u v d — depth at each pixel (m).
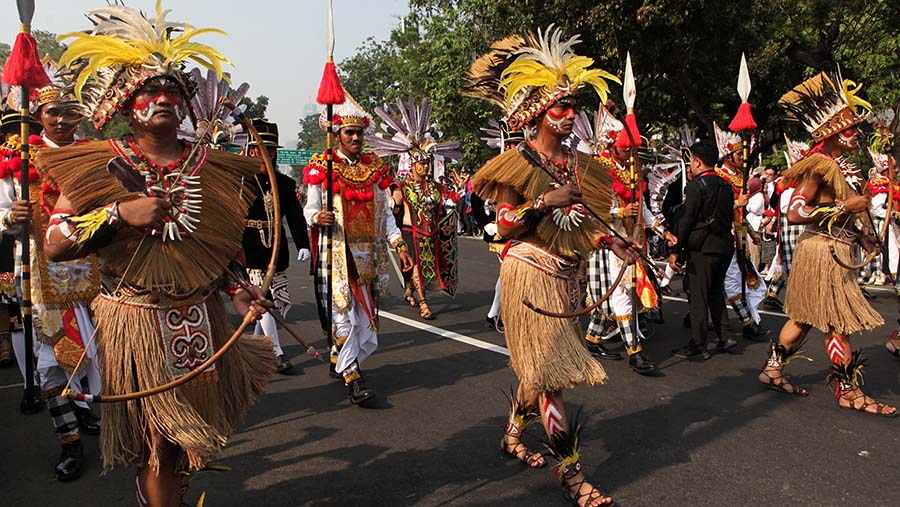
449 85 20.14
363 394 4.89
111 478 3.79
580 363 3.31
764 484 3.56
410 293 8.96
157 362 2.56
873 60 16.22
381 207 5.34
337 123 5.18
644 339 6.87
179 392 2.60
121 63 2.56
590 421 4.54
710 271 6.06
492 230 4.84
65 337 3.81
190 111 2.77
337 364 5.03
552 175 3.42
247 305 2.83
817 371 5.62
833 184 4.48
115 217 2.38
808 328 4.94
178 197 2.58
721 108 19.11
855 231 4.70
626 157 6.13
